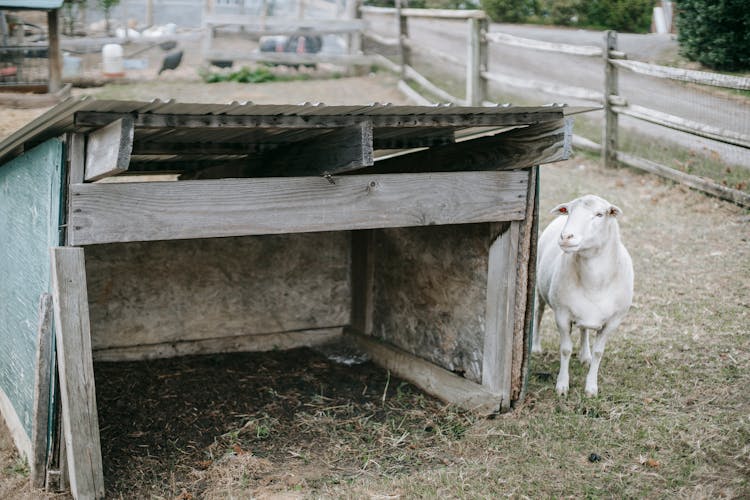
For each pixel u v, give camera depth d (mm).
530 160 4910
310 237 7172
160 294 6688
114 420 5445
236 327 7020
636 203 9438
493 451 4809
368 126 4164
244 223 4223
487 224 5461
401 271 6551
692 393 5344
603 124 10703
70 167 3910
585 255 5090
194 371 6461
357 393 6062
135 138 4656
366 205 4555
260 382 6266
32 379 4613
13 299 5113
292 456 4922
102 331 6523
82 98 3328
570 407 5270
